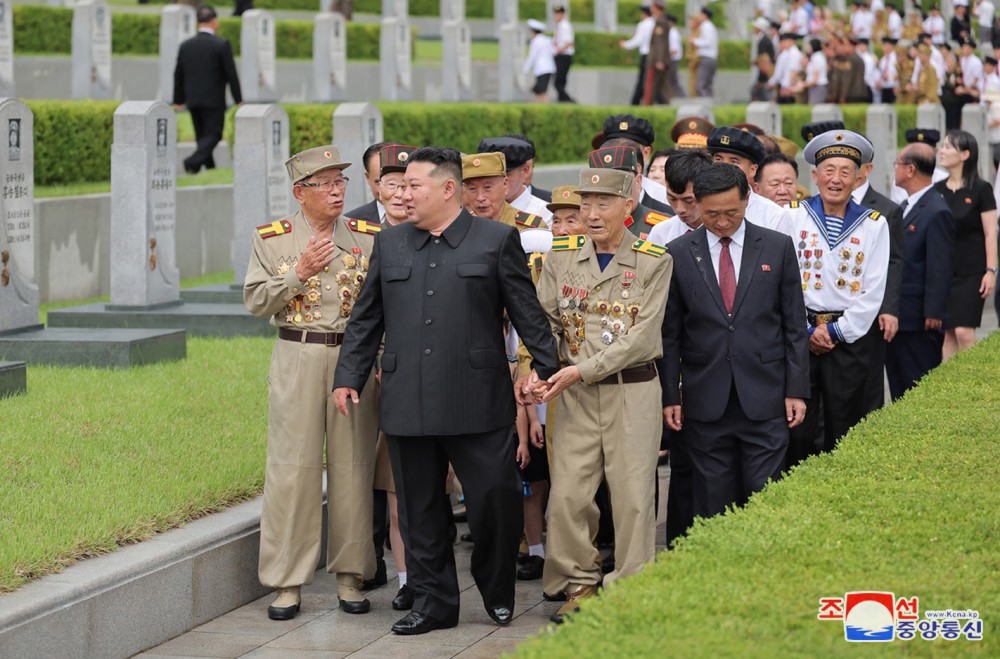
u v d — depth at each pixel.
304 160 8.03
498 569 7.84
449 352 7.57
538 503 9.02
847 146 9.16
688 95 37.00
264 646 7.51
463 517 10.25
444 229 7.68
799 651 4.81
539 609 8.25
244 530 8.27
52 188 18.75
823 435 9.81
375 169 9.36
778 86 35.22
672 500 8.77
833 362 9.31
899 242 9.55
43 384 11.14
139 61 29.00
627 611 5.19
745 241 8.21
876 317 9.34
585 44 38.22
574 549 8.02
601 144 10.96
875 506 6.63
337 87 30.52
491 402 7.64
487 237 7.64
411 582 7.83
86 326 14.12
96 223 17.84
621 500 7.81
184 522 8.18
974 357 10.89
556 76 34.00
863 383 9.34
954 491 6.89
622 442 7.82
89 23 26.02
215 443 9.61
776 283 8.16
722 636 4.92
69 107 19.45
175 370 12.08
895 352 11.72
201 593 7.86
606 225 7.79
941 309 11.41
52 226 17.06
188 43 22.55
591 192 7.73
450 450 7.71
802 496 6.87
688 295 8.22
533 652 4.83
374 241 7.84
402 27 32.16
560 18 33.84
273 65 29.77
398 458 7.74
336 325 8.05
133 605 7.27
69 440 9.25
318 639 7.64
